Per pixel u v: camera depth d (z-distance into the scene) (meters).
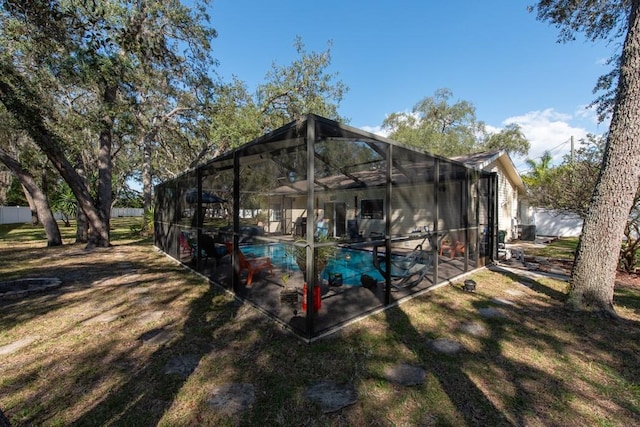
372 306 4.20
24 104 7.86
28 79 7.83
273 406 2.16
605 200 3.96
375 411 2.11
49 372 2.58
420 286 5.25
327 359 2.81
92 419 2.03
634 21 3.75
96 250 9.84
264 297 4.56
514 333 3.39
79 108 10.90
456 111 24.83
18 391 2.31
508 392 2.32
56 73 7.22
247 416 2.06
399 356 2.87
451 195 8.55
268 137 3.81
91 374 2.56
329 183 8.96
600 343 3.15
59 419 2.02
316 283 3.97
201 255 6.52
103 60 6.46
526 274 6.32
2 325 3.60
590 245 4.04
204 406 2.16
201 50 11.59
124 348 3.03
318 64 14.68
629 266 6.43
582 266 4.10
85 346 3.06
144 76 8.66
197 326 3.58
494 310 4.14
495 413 2.09
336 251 5.73
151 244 11.62
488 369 2.64
